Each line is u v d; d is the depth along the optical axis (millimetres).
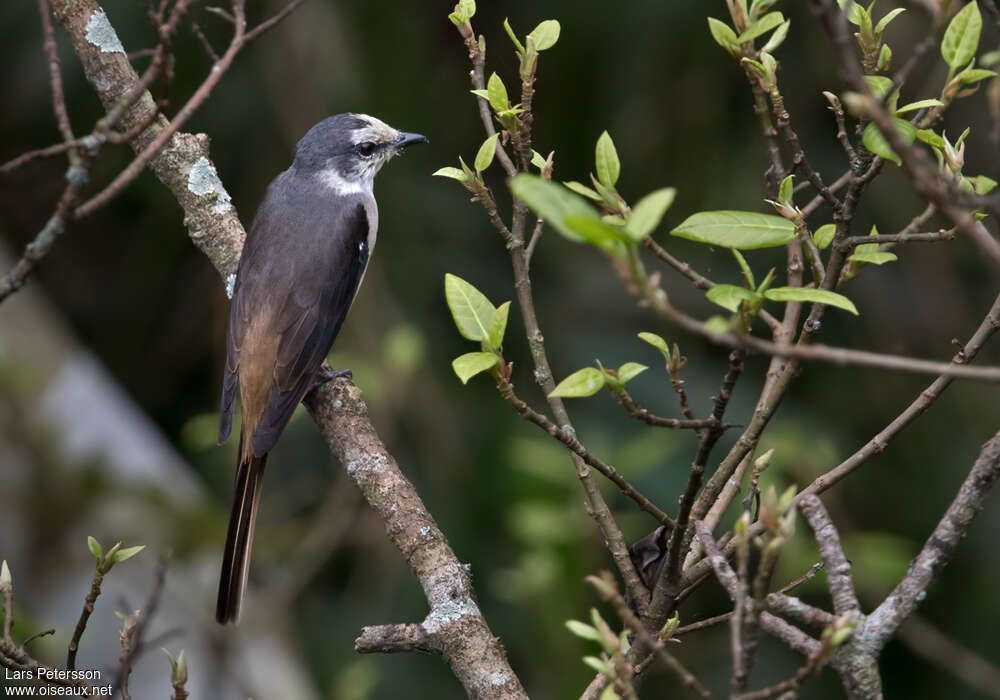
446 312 12805
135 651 5113
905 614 4621
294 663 10555
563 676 9688
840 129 5047
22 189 13641
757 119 12461
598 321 12984
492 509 12211
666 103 12516
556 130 13062
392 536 6660
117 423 12086
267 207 9109
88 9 8180
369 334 11930
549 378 5816
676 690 11812
